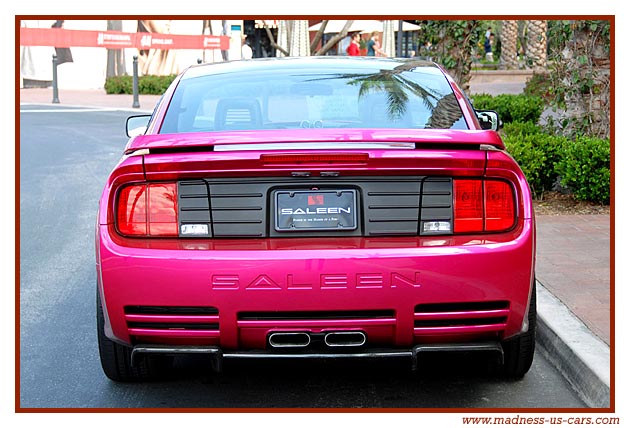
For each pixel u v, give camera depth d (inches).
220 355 140.1
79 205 373.4
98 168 482.3
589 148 336.5
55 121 749.9
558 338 177.0
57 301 226.8
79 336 197.2
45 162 504.4
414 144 138.3
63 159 517.7
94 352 185.8
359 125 160.6
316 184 140.0
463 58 456.8
